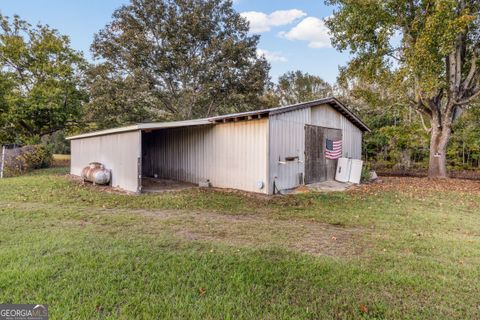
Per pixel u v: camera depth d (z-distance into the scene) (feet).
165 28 65.05
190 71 67.31
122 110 60.75
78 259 10.47
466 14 27.96
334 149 36.42
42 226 14.79
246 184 27.99
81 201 21.93
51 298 7.90
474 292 8.68
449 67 35.99
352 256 11.46
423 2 32.27
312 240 13.43
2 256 10.55
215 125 31.22
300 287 8.82
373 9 32.78
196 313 7.34
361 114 60.03
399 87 35.65
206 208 20.48
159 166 40.19
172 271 9.70
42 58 56.85
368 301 8.09
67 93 57.47
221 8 71.26
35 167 47.11
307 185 30.99
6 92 52.08
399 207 21.09
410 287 8.94
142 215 17.92
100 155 33.37
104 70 62.13
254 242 13.00
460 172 48.11
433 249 12.41
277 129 27.22
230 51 66.13
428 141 49.03
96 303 7.70
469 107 42.63
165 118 69.56
